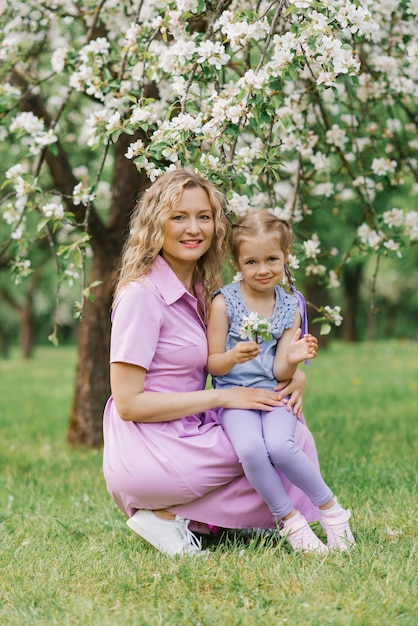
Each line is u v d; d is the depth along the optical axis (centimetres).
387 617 242
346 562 287
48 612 257
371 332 2644
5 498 456
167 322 313
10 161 756
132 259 317
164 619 248
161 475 305
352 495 398
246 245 312
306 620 242
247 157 370
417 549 301
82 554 319
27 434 741
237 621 242
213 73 340
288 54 321
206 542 329
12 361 2206
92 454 605
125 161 585
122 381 305
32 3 465
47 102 656
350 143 467
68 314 2403
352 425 650
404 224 449
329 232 871
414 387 895
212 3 363
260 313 321
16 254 434
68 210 578
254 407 310
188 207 309
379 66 432
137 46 393
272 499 304
